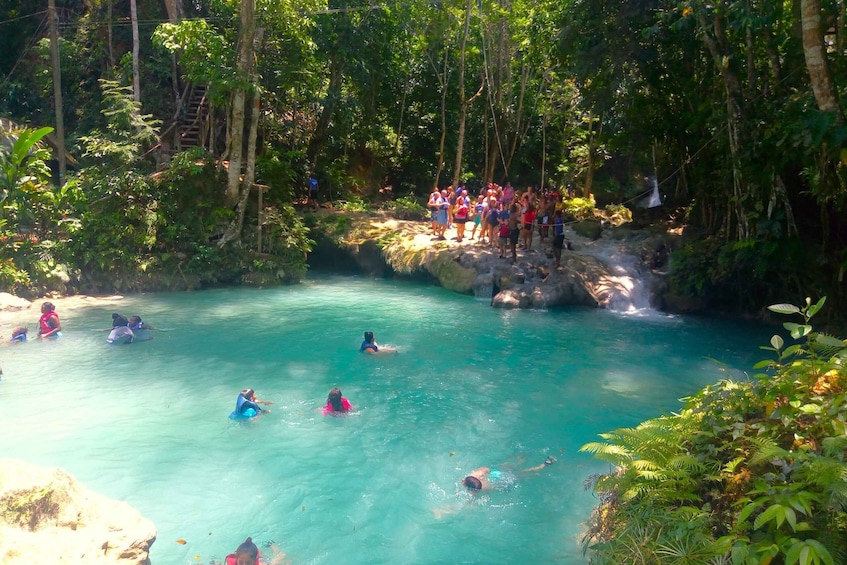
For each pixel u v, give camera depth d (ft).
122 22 73.82
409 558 17.39
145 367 33.60
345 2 78.48
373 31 80.94
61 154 61.67
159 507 19.67
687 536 13.80
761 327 47.91
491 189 67.77
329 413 27.73
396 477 22.21
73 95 77.15
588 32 59.93
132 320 39.40
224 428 25.93
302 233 63.98
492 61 92.02
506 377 33.65
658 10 54.13
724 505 14.97
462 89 85.56
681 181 77.41
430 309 50.14
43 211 53.11
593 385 32.73
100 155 57.62
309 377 32.71
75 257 53.21
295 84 68.03
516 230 55.67
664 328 46.65
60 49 71.72
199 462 22.88
